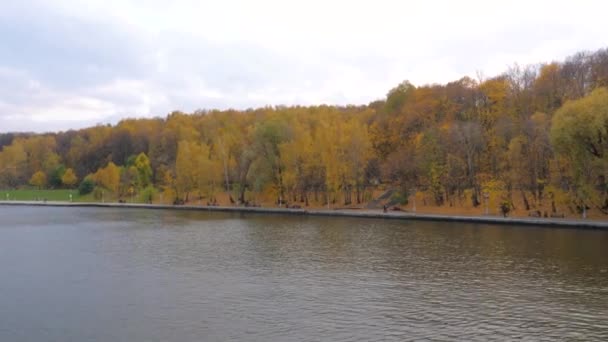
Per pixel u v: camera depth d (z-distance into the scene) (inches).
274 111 6166.3
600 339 822.5
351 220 2839.6
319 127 3885.3
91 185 5885.8
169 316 986.7
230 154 4594.0
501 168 3014.3
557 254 1560.0
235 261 1566.2
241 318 963.3
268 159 3924.7
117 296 1151.6
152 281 1296.8
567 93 3043.8
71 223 2992.1
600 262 1425.9
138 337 872.9
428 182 3230.8
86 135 7815.0
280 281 1267.2
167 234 2336.4
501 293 1117.1
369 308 1015.6
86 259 1654.8
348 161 3523.6
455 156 3117.6
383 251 1696.6
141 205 4520.2
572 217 2421.3
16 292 1205.1
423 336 845.8
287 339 842.2
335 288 1185.4
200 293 1160.8
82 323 958.4
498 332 861.2
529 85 3484.3
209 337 863.1
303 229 2432.3
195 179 4613.7
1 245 2026.3
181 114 7514.8
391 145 4023.1
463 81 4333.2
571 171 2363.4
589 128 2159.2
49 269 1485.0
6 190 6540.4
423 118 3895.2
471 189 3058.6
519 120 3093.0
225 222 2920.8
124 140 6781.5
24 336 894.4
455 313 973.2
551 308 997.2
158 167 5757.9
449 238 1972.2
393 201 3373.5
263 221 2935.5
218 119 6481.3
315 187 3836.1
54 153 7076.8
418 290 1154.7
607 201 2346.2
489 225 2381.9
